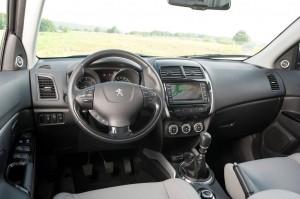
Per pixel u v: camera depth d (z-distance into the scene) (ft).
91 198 4.31
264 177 5.05
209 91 6.39
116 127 4.84
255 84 7.04
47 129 5.97
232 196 5.13
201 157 5.81
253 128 7.61
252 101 7.05
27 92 5.57
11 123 4.79
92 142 6.58
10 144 4.77
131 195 4.39
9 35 5.73
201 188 5.64
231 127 7.27
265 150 8.01
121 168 7.65
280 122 7.58
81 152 7.17
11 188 3.76
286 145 7.49
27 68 5.98
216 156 8.05
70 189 6.78
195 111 6.28
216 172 7.59
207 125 6.53
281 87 7.27
